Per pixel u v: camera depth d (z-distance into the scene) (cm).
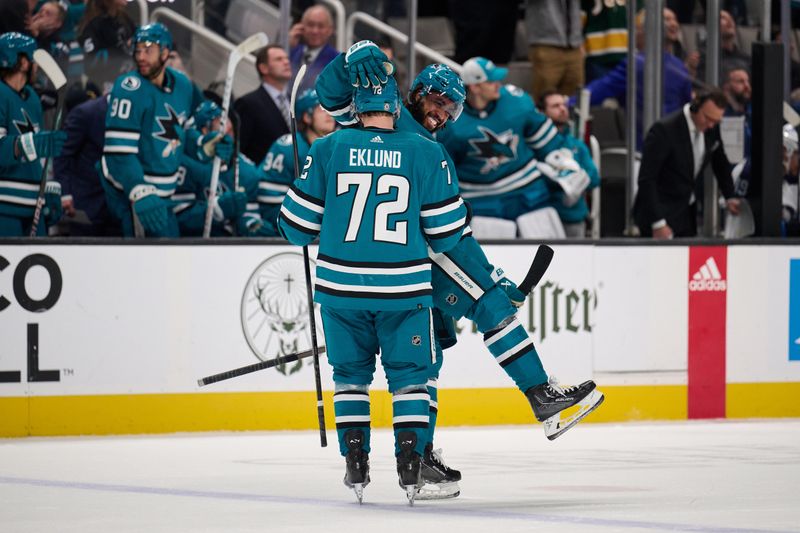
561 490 1769
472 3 3378
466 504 1628
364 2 3350
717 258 2770
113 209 2725
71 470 1992
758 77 2845
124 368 2478
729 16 3294
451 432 2542
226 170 2816
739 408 2795
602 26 3447
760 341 2803
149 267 2486
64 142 2755
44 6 2908
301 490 1773
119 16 2998
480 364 2638
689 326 2755
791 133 3219
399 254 1562
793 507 1594
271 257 2545
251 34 3170
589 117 3278
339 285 1563
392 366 1588
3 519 1501
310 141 2848
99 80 2986
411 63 3100
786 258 2812
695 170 3033
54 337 2447
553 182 2948
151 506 1609
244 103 2933
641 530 1393
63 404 2452
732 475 1927
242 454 2206
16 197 2644
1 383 2420
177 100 2750
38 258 2436
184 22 3089
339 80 1670
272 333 2545
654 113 3206
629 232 3216
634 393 2725
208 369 2517
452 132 2883
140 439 2423
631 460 2125
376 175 1570
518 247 2647
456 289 1667
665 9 3262
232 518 1502
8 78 2670
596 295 2695
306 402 2569
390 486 1819
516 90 2923
